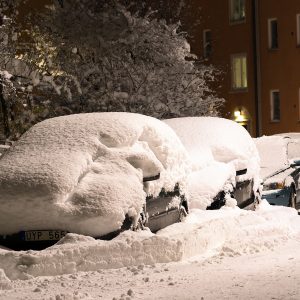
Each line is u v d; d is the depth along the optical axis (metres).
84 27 26.70
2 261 8.54
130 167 9.95
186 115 26.64
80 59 26.73
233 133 14.22
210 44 45.81
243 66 44.59
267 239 10.53
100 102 25.83
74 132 10.38
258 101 43.88
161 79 26.52
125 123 10.58
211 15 45.59
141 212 9.73
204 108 27.16
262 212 12.61
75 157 9.83
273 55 43.16
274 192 16.12
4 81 21.20
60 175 9.48
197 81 27.25
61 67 25.78
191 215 11.63
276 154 17.62
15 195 9.36
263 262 8.85
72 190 9.45
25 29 26.53
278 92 43.28
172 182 10.95
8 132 22.95
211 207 12.74
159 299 6.84
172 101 26.36
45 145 10.18
